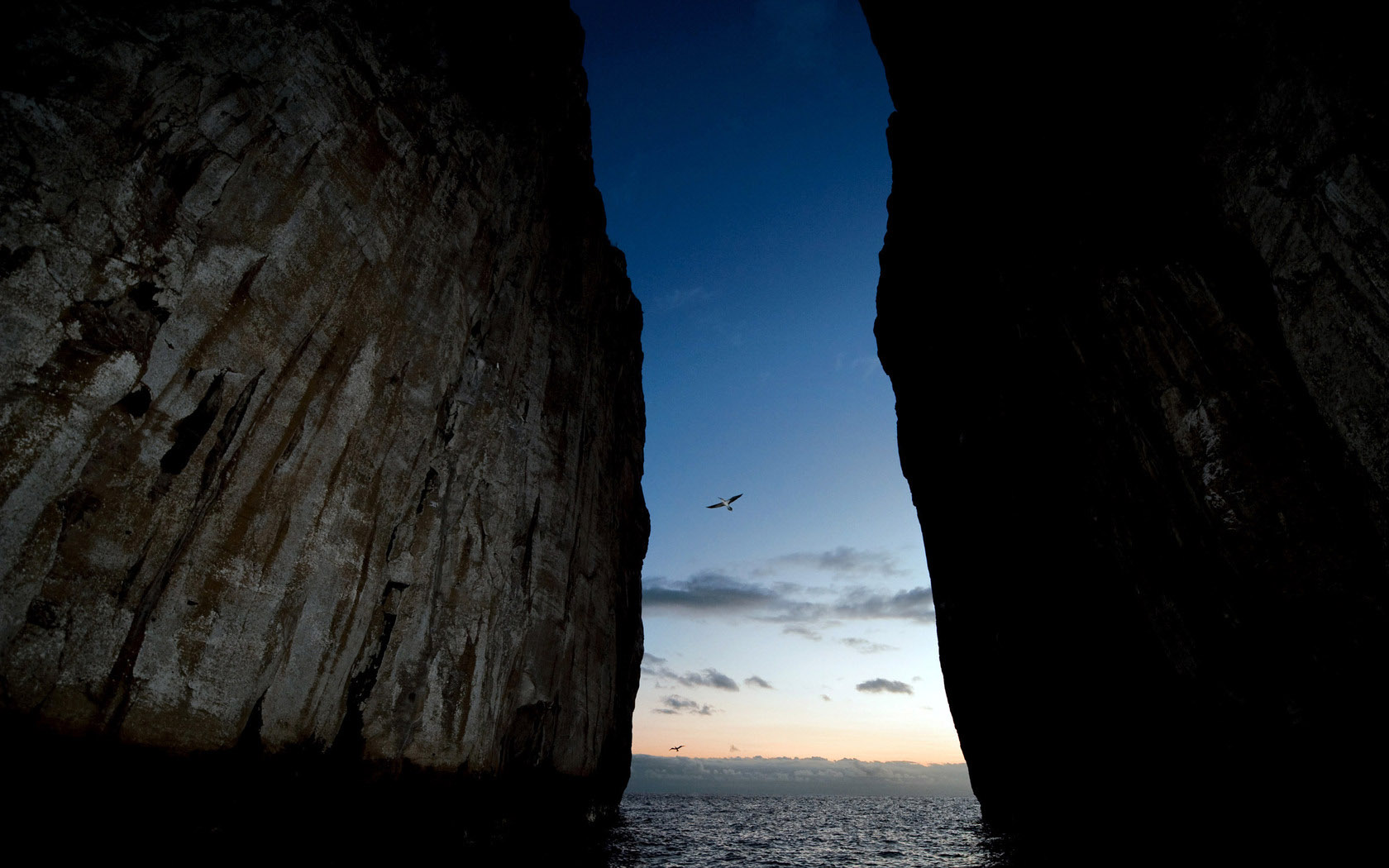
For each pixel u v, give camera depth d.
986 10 22.80
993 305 22.64
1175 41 14.71
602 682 25.89
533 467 20.44
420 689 14.01
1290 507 12.14
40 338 7.97
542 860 16.17
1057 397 18.92
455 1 18.45
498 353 18.80
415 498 14.62
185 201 9.91
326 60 12.96
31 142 8.17
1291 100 11.80
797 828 37.44
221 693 9.70
